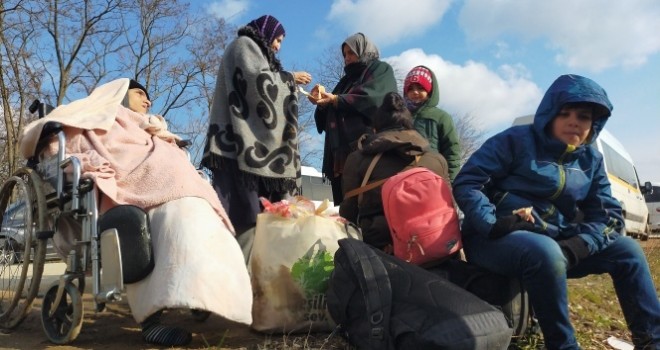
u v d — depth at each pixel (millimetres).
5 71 18766
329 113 4422
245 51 4008
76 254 3047
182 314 3879
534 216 3068
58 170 3123
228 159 3959
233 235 3232
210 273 2834
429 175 3143
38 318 3701
